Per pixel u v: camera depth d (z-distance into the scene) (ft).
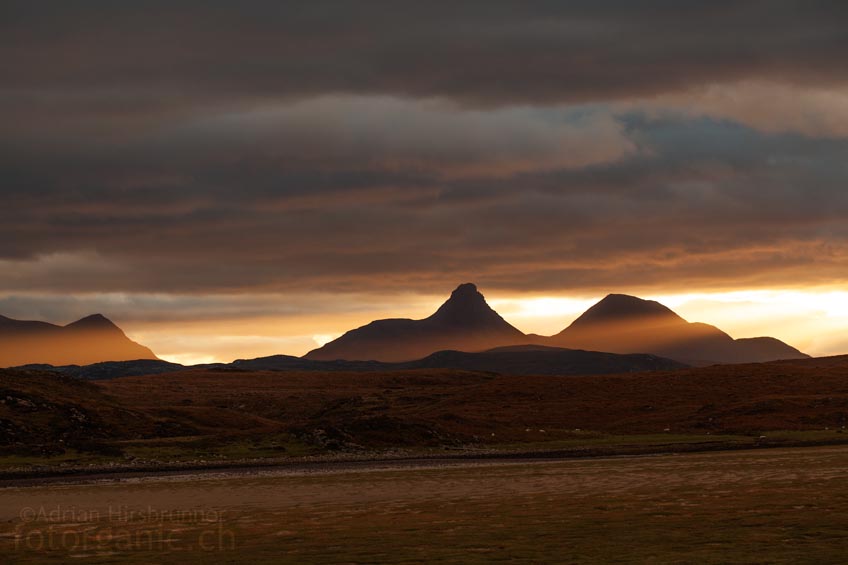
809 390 543.80
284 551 146.30
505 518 177.68
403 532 163.02
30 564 141.49
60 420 393.91
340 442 376.68
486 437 425.69
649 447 392.06
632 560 129.18
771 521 160.04
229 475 301.02
